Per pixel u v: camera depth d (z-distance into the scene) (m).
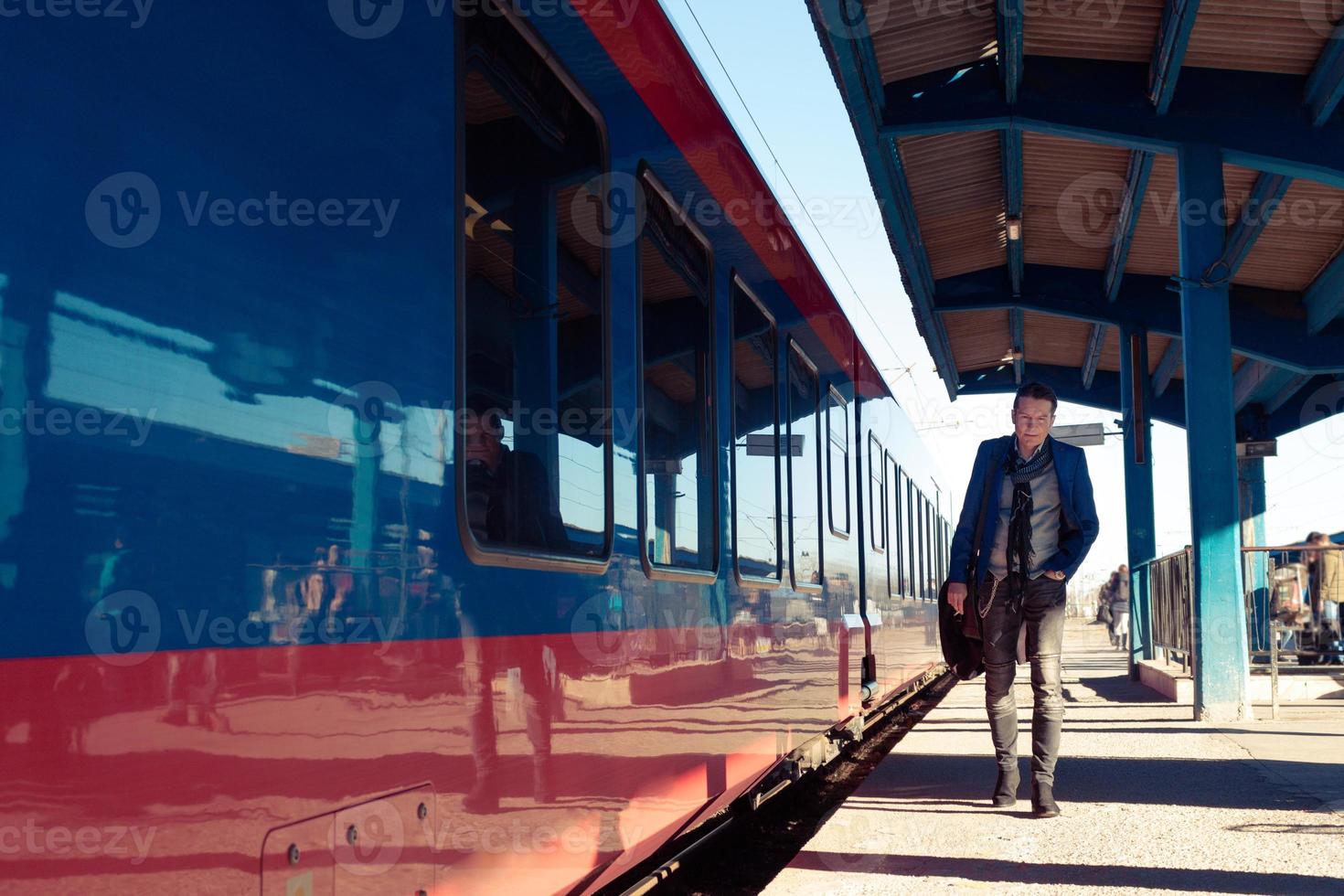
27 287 1.54
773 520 6.02
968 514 5.91
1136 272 17.09
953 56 10.73
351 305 2.23
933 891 4.32
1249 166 10.65
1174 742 8.56
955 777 7.15
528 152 3.12
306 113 2.13
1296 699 12.38
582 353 3.45
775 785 6.75
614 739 3.57
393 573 2.33
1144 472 17.23
